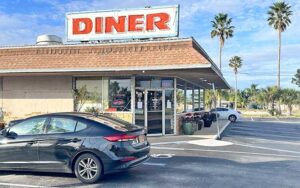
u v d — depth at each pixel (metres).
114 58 17.19
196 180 8.84
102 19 18.94
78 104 19.31
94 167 8.48
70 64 17.48
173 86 19.75
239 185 8.39
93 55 17.64
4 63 18.59
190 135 19.56
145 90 18.95
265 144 16.66
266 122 37.72
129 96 18.70
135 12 18.47
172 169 10.13
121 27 18.59
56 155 8.69
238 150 14.14
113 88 18.92
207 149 14.20
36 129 9.03
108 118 9.28
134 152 8.59
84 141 8.52
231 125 31.17
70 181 8.73
